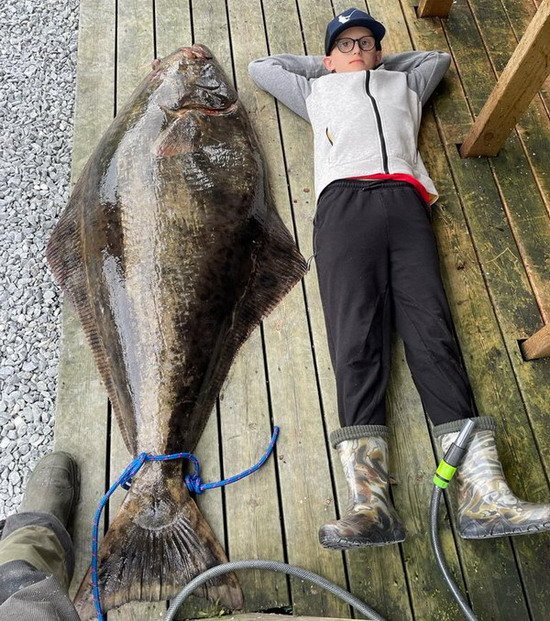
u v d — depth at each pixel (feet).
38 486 5.79
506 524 5.49
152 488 5.65
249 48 8.84
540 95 8.67
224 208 6.59
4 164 8.29
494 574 5.80
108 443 6.29
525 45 6.61
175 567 5.49
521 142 8.23
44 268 7.63
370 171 6.98
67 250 6.86
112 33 8.87
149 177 6.51
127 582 5.39
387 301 6.63
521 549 5.92
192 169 6.63
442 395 6.02
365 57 7.94
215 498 6.07
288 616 5.48
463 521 5.71
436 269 6.63
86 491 6.08
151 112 7.00
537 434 6.45
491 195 7.82
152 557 5.49
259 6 9.21
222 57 8.73
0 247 7.74
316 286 7.11
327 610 5.63
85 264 6.57
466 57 8.92
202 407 6.09
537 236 7.56
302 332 6.88
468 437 5.59
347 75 7.77
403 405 6.57
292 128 8.18
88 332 6.45
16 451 6.63
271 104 8.32
